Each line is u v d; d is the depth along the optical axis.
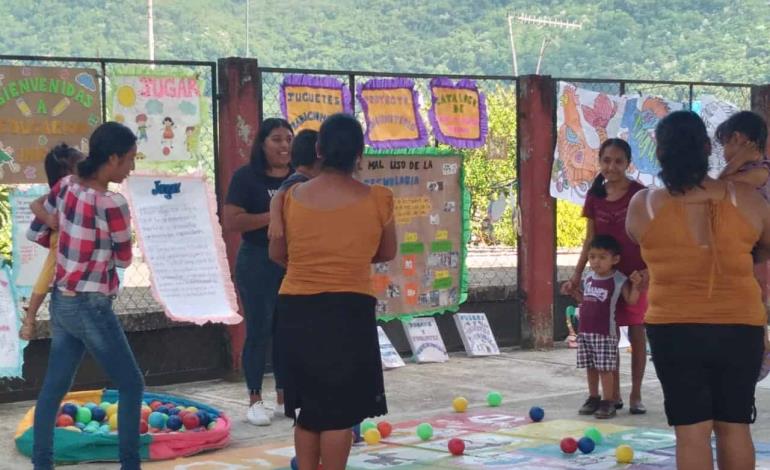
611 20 62.94
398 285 10.60
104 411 7.45
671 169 4.91
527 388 9.34
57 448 6.74
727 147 5.37
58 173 6.55
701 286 4.87
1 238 9.01
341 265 5.13
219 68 9.45
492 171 12.41
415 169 10.65
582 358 8.12
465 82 10.80
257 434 7.63
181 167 9.27
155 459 6.84
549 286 11.34
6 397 8.65
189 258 9.29
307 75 9.86
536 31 65.19
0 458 6.95
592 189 8.16
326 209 5.15
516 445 7.23
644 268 7.99
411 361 10.59
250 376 7.94
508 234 13.77
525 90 11.16
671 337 4.92
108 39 60.78
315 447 5.27
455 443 6.98
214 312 9.31
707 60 56.34
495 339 11.41
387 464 6.75
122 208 6.02
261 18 69.88
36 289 6.23
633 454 6.80
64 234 5.97
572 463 6.73
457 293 10.97
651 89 16.91
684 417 4.93
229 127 9.41
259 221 7.67
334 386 5.11
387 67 65.44
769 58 54.28
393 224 5.32
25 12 60.91
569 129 11.37
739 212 4.89
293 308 5.18
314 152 5.89
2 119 8.45
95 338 6.00
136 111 9.02
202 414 7.41
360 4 71.81
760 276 12.66
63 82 8.67
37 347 8.77
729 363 4.89
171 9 66.56
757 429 7.65
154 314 9.23
